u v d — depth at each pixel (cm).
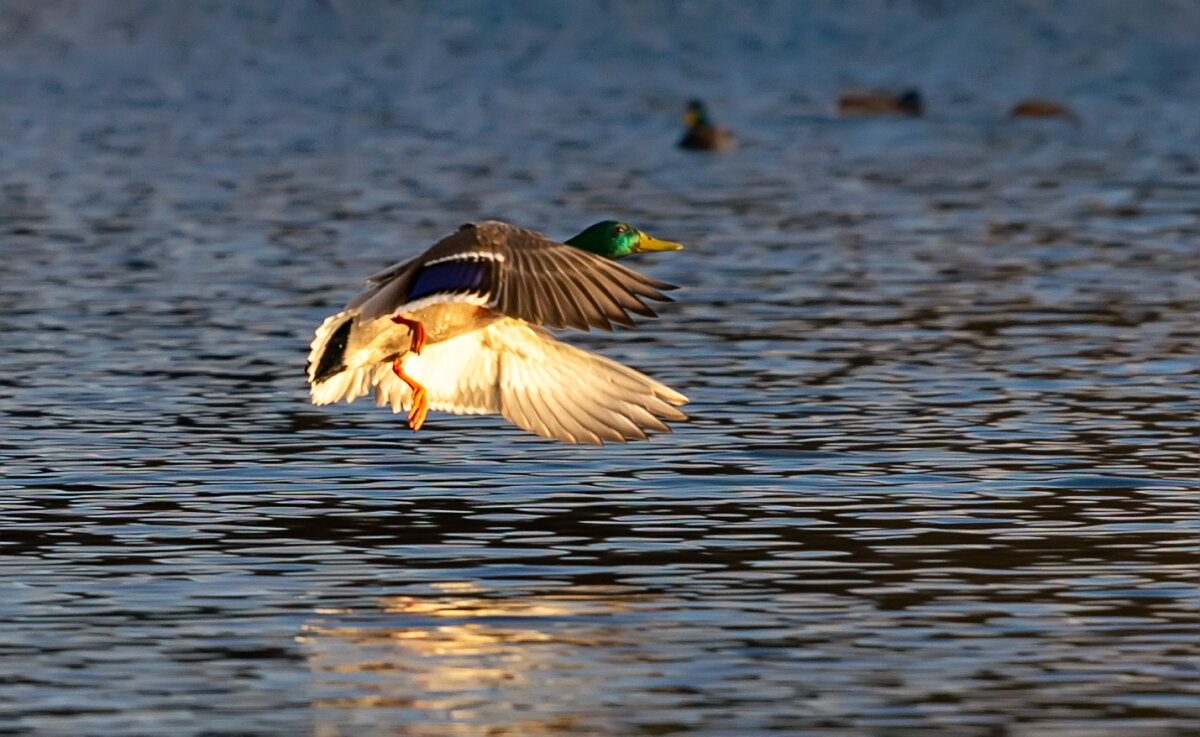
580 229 3266
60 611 1134
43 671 1030
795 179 4159
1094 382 1866
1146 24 8056
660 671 1030
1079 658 1046
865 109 5959
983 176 4191
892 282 2575
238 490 1434
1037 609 1134
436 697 991
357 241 3044
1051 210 3484
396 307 807
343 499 1407
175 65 7262
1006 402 1769
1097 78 6988
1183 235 3078
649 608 1141
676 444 1590
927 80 7038
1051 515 1352
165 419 1697
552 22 8188
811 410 1734
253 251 2908
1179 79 6912
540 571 1218
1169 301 2386
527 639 1083
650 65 7394
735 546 1277
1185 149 4800
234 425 1672
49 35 7825
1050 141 5103
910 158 4672
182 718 962
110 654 1058
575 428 958
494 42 7862
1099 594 1162
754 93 6638
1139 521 1334
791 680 1013
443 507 1383
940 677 1017
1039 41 7788
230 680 1017
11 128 5331
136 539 1296
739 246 2989
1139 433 1628
